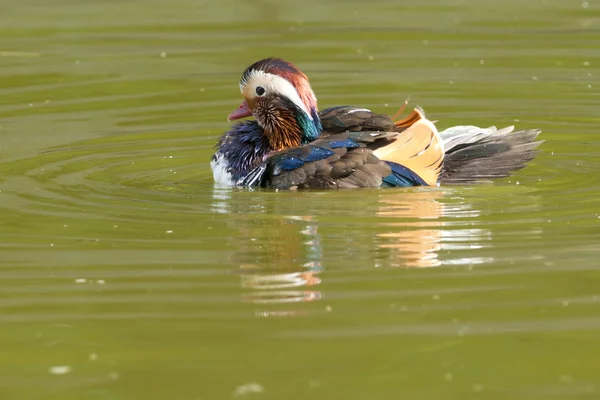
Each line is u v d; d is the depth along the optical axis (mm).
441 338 10344
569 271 12000
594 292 11398
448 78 22547
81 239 13445
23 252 12945
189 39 25938
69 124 19953
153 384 9531
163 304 11289
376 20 27391
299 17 27859
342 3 29234
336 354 10055
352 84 22172
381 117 16156
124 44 25516
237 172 16172
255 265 12406
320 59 24047
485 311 10977
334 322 10773
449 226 13711
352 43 25312
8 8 29125
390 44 25203
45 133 19328
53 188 15922
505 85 21953
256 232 13609
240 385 9469
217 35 26281
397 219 14016
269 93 16234
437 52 24438
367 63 23672
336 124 16281
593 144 18156
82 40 25875
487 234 13352
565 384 9406
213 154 17203
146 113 20688
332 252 12812
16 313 11102
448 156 16047
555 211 14305
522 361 9844
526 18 27234
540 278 11828
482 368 9750
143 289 11719
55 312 11141
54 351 10266
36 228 13891
